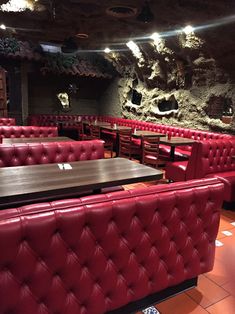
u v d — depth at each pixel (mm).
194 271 1914
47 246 1301
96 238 1447
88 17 5539
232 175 3947
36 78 9211
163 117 7359
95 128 7062
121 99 9234
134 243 1584
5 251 1191
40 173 2549
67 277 1391
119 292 1584
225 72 5480
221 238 2977
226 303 1979
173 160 5051
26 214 1278
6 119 6984
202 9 4328
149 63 7359
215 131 5871
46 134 5242
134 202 1542
